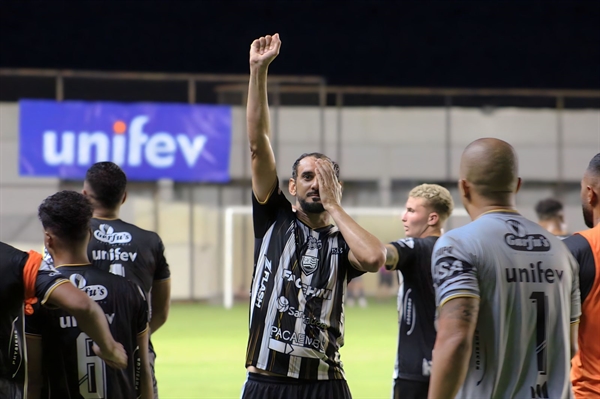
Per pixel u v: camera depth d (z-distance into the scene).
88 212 5.21
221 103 29.66
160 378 13.56
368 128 31.52
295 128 30.84
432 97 31.38
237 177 30.66
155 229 30.66
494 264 4.34
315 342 5.39
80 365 5.02
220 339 19.55
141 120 28.89
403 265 6.27
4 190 29.14
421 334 6.23
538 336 4.38
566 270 4.52
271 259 5.58
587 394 5.12
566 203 31.42
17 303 4.76
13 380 4.84
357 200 31.77
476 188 4.57
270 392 5.38
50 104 28.41
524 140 31.52
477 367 4.33
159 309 6.91
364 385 12.78
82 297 4.71
